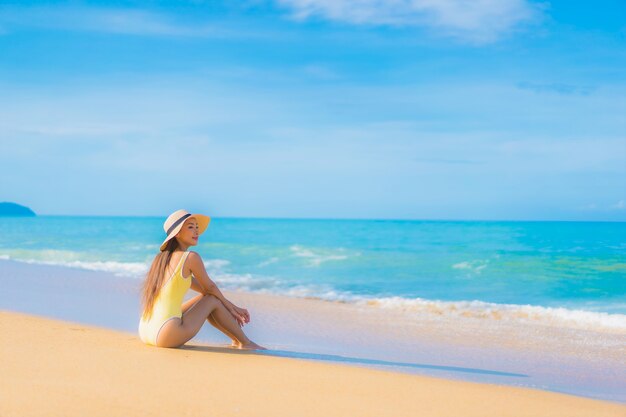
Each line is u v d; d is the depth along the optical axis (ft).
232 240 128.26
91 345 19.84
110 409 12.58
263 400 14.20
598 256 74.08
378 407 14.34
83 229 170.40
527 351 26.40
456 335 30.14
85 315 30.07
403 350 25.50
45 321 25.76
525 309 40.47
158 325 20.03
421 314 37.78
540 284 58.70
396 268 72.74
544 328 33.24
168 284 20.25
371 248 98.78
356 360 21.93
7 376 14.93
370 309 39.68
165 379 15.55
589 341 29.32
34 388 13.85
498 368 22.39
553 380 20.66
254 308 38.52
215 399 13.96
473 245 98.43
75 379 14.96
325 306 40.60
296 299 44.88
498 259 74.33
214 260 83.35
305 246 104.63
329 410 13.74
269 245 107.45
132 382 15.01
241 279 60.08
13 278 49.78
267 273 68.69
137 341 21.31
